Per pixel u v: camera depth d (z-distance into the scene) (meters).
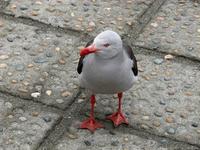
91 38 6.03
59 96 5.24
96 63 4.45
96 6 6.50
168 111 5.16
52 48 5.82
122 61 4.46
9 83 5.34
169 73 5.61
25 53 5.72
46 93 5.27
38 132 4.86
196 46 6.01
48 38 5.96
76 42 5.94
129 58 4.58
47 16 6.28
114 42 4.37
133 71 4.68
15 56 5.67
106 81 4.53
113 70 4.45
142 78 5.51
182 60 5.81
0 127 4.87
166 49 5.93
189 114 5.14
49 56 5.71
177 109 5.18
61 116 5.04
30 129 4.88
